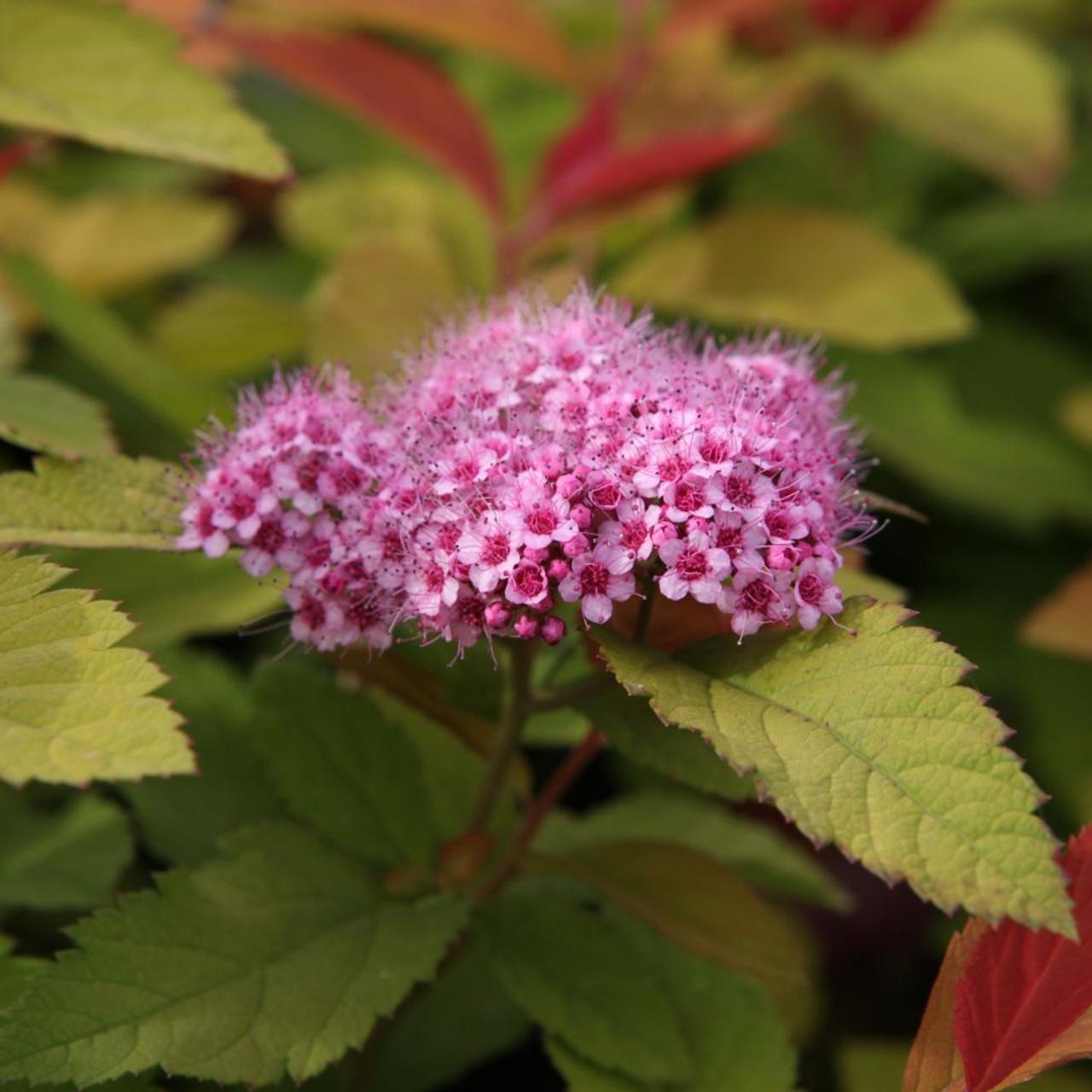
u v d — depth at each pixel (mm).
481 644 392
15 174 570
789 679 364
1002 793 351
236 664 468
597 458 371
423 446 378
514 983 388
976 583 522
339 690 402
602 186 476
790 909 473
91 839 417
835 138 578
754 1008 397
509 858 396
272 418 384
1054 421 547
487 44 510
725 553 365
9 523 382
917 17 560
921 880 347
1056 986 364
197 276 614
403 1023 409
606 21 619
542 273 500
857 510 388
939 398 507
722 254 491
